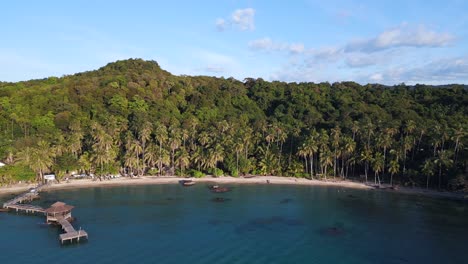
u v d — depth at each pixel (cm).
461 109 17312
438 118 16788
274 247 8000
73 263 7131
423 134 14738
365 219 10094
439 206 11481
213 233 8844
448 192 12975
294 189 13850
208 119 19262
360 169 16050
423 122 15962
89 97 18825
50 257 7412
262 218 10088
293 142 16550
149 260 7275
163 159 15375
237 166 15862
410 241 8431
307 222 9781
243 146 15988
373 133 14900
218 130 16925
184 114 19638
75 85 19788
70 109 17525
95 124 15275
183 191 13350
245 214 10462
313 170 16275
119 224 9481
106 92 19250
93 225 9406
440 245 8212
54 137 14838
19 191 13012
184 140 16488
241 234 8788
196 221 9762
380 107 19350
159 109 19288
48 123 16388
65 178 14562
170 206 11244
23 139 14550
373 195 12938
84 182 14388
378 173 15150
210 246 8012
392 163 13862
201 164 15875
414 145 14775
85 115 17725
